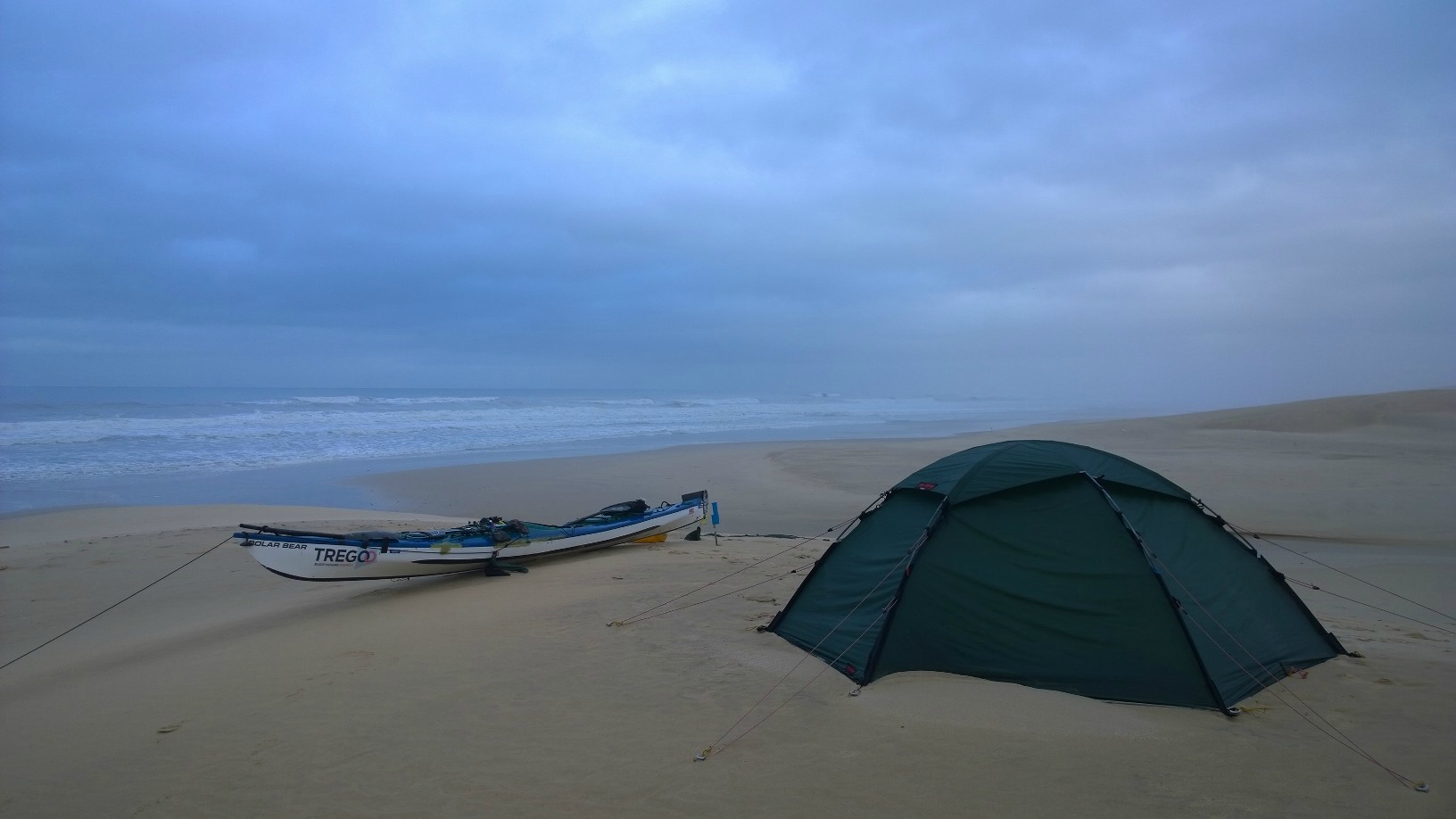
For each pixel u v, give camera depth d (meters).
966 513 6.96
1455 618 9.39
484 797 4.77
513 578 11.70
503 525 12.52
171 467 28.00
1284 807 4.39
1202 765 4.88
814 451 33.09
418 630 8.69
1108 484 6.98
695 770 4.98
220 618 10.70
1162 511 7.09
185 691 7.17
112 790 5.21
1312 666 6.73
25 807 5.05
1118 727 5.41
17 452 30.23
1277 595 7.23
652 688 6.43
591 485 24.14
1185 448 31.36
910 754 5.08
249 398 83.06
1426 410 39.84
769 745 5.29
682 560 12.50
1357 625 8.80
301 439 36.91
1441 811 4.32
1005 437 39.47
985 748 5.14
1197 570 6.73
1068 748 5.13
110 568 13.82
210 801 4.95
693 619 8.49
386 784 5.00
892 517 7.61
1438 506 17.66
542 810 4.57
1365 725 5.48
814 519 18.77
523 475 26.34
